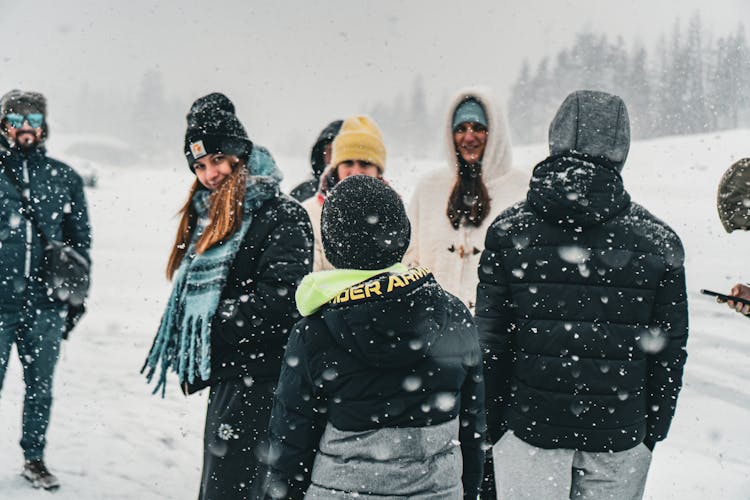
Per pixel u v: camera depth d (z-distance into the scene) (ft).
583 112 8.96
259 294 9.25
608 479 8.90
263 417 9.42
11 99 13.53
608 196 8.60
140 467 15.19
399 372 6.84
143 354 23.63
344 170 13.38
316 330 6.92
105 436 16.69
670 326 8.88
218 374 9.49
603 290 8.67
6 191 13.39
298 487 7.20
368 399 6.82
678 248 8.84
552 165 8.89
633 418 8.81
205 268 9.53
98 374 21.29
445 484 7.04
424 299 6.93
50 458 15.20
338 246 6.98
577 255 8.66
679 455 16.22
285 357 7.13
